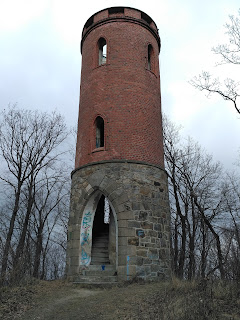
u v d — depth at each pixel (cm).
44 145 2345
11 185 2098
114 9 1744
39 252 2322
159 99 1716
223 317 655
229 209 2225
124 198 1316
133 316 734
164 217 1413
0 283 1138
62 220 3038
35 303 959
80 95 1742
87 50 1772
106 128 1477
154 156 1496
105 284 1174
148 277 1224
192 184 2230
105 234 1641
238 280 939
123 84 1553
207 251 2158
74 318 784
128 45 1645
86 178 1436
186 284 955
